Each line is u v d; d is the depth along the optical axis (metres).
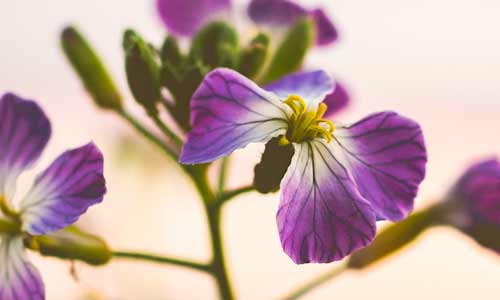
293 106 0.18
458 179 0.21
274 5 0.22
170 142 0.20
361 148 0.18
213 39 0.20
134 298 0.25
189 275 0.30
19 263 0.19
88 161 0.18
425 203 0.21
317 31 0.22
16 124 0.19
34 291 0.18
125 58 0.19
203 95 0.18
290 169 0.18
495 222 0.20
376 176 0.18
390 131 0.18
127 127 0.26
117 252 0.19
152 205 0.26
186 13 0.22
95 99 0.20
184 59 0.20
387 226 0.20
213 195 0.20
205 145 0.18
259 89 0.18
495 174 0.20
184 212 0.33
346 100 0.21
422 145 0.18
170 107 0.20
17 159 0.19
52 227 0.18
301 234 0.18
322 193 0.18
